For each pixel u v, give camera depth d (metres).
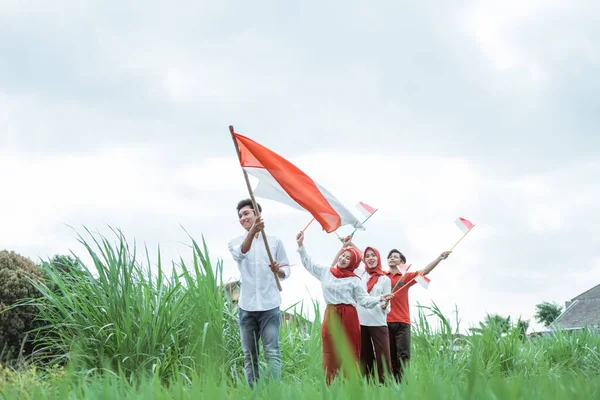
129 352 5.97
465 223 9.52
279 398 1.17
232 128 6.68
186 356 5.70
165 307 6.35
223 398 1.10
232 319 6.90
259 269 6.48
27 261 14.27
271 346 6.33
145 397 1.12
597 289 42.41
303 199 6.68
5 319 12.66
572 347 9.46
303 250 7.43
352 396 0.94
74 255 6.61
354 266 7.17
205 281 6.84
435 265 9.47
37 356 6.18
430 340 9.02
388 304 7.80
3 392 1.16
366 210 8.48
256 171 6.69
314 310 8.39
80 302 6.77
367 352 7.81
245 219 6.74
